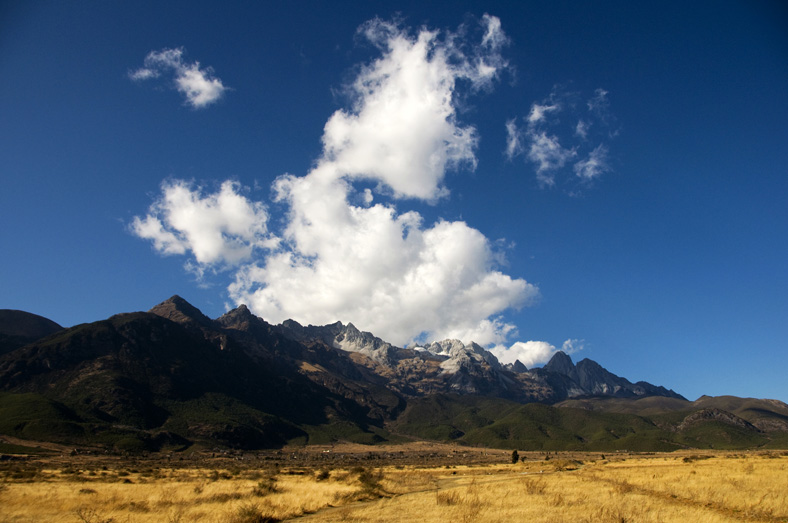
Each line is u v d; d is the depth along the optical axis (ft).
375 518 135.54
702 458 456.04
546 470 378.32
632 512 125.80
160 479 319.47
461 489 207.51
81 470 381.81
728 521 115.65
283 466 543.39
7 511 160.35
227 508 161.48
